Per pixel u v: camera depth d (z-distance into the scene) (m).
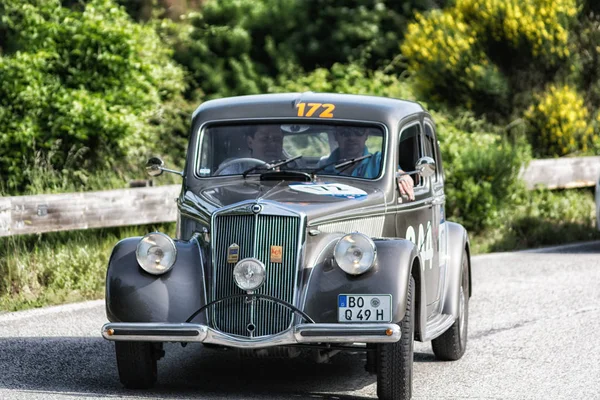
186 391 12.91
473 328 18.14
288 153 14.21
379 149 14.02
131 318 12.07
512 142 38.06
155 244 12.27
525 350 16.30
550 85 41.75
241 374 14.25
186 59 44.69
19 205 20.58
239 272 11.92
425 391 13.57
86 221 21.84
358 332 11.57
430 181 15.41
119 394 12.58
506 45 41.75
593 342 16.80
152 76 30.89
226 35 45.56
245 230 12.20
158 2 44.75
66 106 27.78
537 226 30.44
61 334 16.66
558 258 26.41
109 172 28.00
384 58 47.72
